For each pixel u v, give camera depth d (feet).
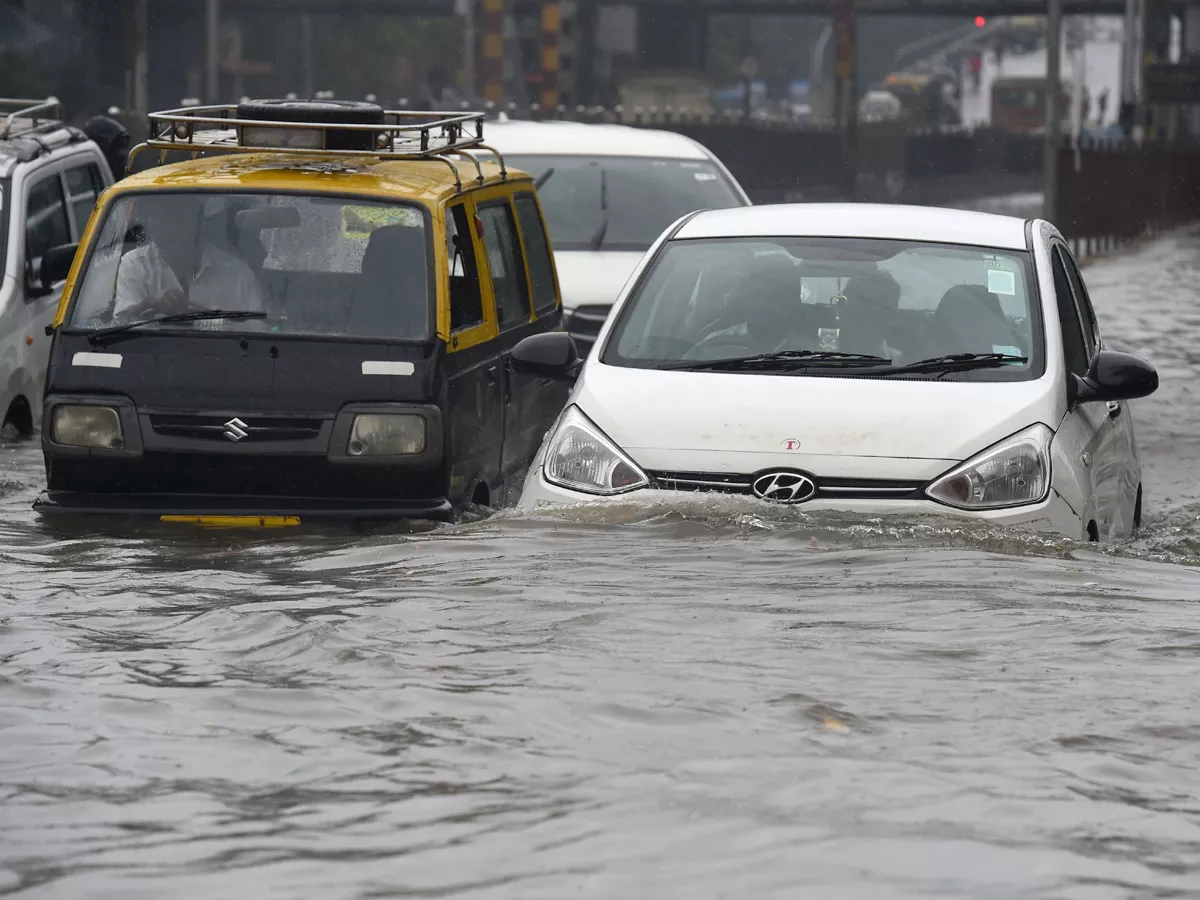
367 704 43.24
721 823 35.01
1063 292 76.48
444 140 90.48
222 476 74.23
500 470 83.71
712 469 66.03
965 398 67.56
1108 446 74.54
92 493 74.90
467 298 81.30
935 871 32.63
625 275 118.32
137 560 64.08
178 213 78.54
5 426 98.48
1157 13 632.79
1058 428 67.46
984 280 73.97
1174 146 411.34
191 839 34.27
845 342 71.41
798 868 32.71
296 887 31.89
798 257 75.56
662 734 40.75
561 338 73.67
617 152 128.16
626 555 60.54
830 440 65.98
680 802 36.24
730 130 543.80
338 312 76.07
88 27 518.37
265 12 591.78
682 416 67.51
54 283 104.73
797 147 596.70
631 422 67.72
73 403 74.59
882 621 51.67
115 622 52.70
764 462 65.77
